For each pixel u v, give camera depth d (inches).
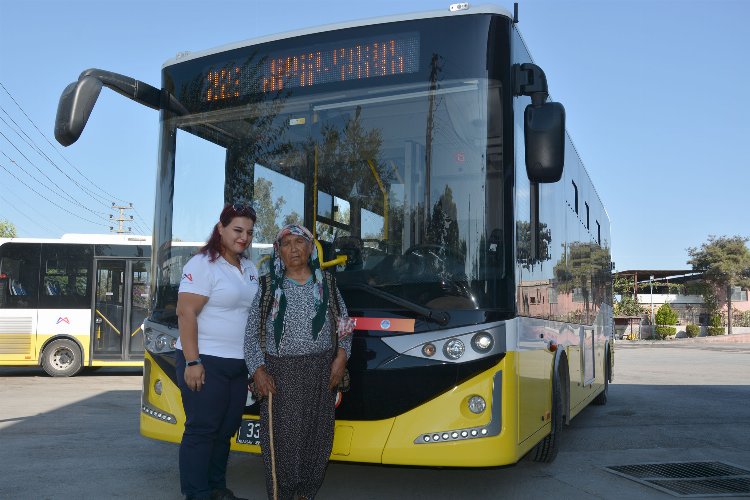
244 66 222.1
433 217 195.0
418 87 201.5
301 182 211.6
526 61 221.9
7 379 616.4
